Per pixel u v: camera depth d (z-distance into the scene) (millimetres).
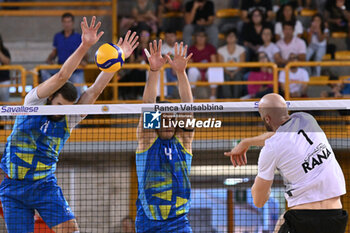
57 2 45250
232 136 29766
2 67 33344
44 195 17578
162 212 16734
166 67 34094
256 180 15039
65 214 17672
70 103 17578
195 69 35938
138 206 17062
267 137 15898
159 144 17000
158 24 39969
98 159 30953
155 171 16844
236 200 32531
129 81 35562
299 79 36125
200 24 39250
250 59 37406
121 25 40406
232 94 35594
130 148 30750
